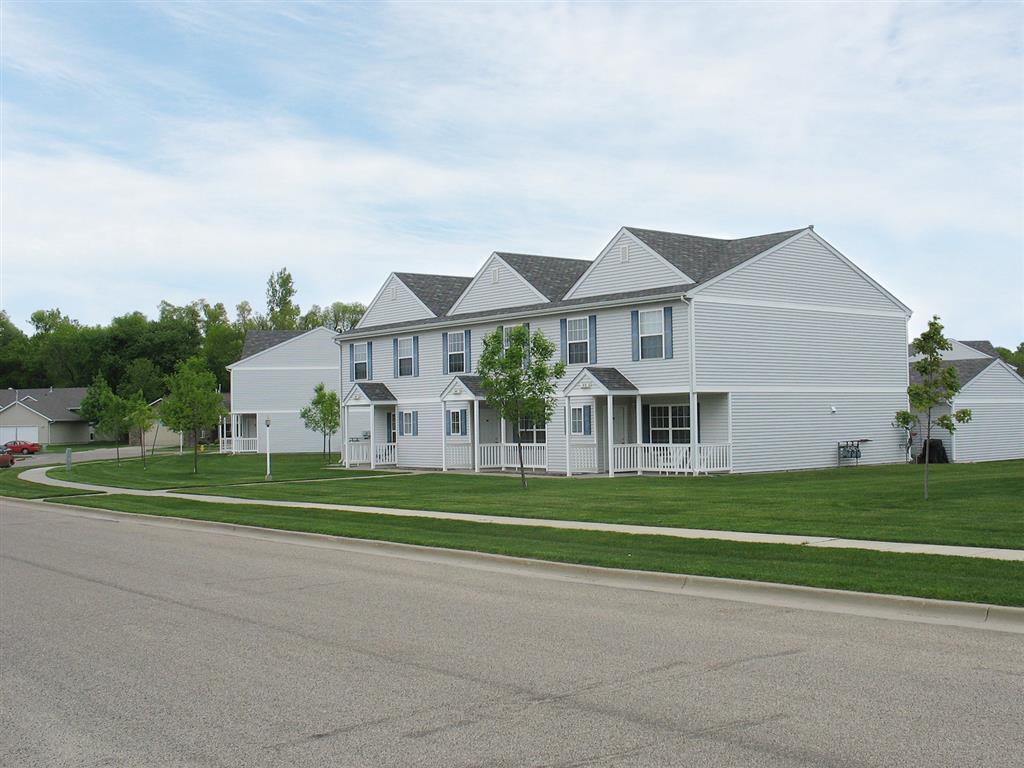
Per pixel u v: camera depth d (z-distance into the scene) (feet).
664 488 89.51
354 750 22.57
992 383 143.43
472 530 64.18
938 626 34.94
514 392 96.48
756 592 42.34
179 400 142.82
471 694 26.99
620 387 113.29
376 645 33.42
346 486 108.27
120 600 43.47
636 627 35.68
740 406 112.78
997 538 50.24
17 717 25.81
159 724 24.93
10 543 67.26
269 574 50.78
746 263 113.91
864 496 74.02
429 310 147.23
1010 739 22.16
